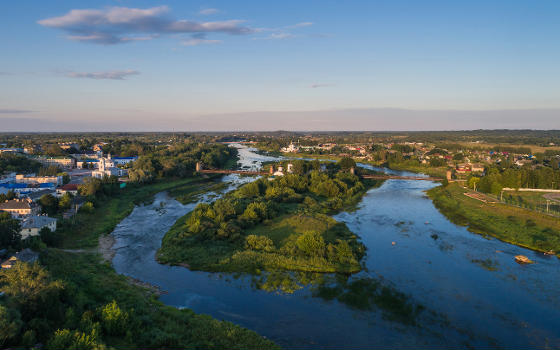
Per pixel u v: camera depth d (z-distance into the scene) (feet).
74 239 354.95
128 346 170.81
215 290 254.06
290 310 228.43
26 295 177.99
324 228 385.29
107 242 358.43
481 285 267.80
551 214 442.09
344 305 235.61
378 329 209.56
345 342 196.24
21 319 170.71
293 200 531.50
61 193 510.17
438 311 230.48
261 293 250.37
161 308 219.20
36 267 196.95
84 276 253.85
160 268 292.81
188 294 247.70
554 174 635.66
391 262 309.42
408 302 240.94
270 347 185.88
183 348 175.52
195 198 590.55
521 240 366.22
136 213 486.79
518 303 242.17
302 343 194.80
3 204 389.39
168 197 611.06
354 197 600.39
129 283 259.39
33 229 319.68
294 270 286.05
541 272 291.58
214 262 298.76
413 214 488.44
